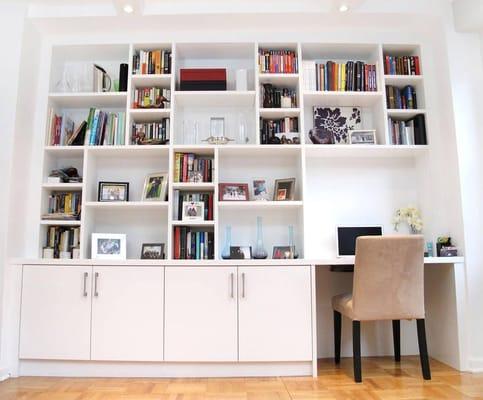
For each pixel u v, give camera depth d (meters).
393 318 2.39
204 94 3.03
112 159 3.21
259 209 3.17
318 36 3.10
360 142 3.10
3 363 2.53
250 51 3.22
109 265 2.60
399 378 2.45
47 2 2.86
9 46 2.81
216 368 2.55
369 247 2.36
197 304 2.55
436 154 3.00
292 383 2.38
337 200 3.21
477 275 2.67
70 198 3.02
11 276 2.63
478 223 2.71
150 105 3.08
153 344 2.53
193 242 2.94
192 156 3.04
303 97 3.08
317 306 3.08
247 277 2.57
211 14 2.87
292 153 3.13
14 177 2.73
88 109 3.30
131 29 3.04
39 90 3.04
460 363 2.60
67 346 2.54
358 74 3.11
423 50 3.12
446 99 2.91
